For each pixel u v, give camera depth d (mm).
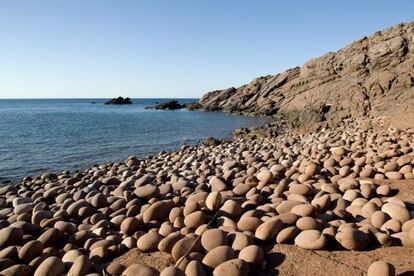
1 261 4090
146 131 28688
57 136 24922
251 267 3541
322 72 39500
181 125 34281
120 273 3770
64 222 5207
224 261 3572
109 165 13031
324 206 4910
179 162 12320
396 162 7238
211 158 12391
